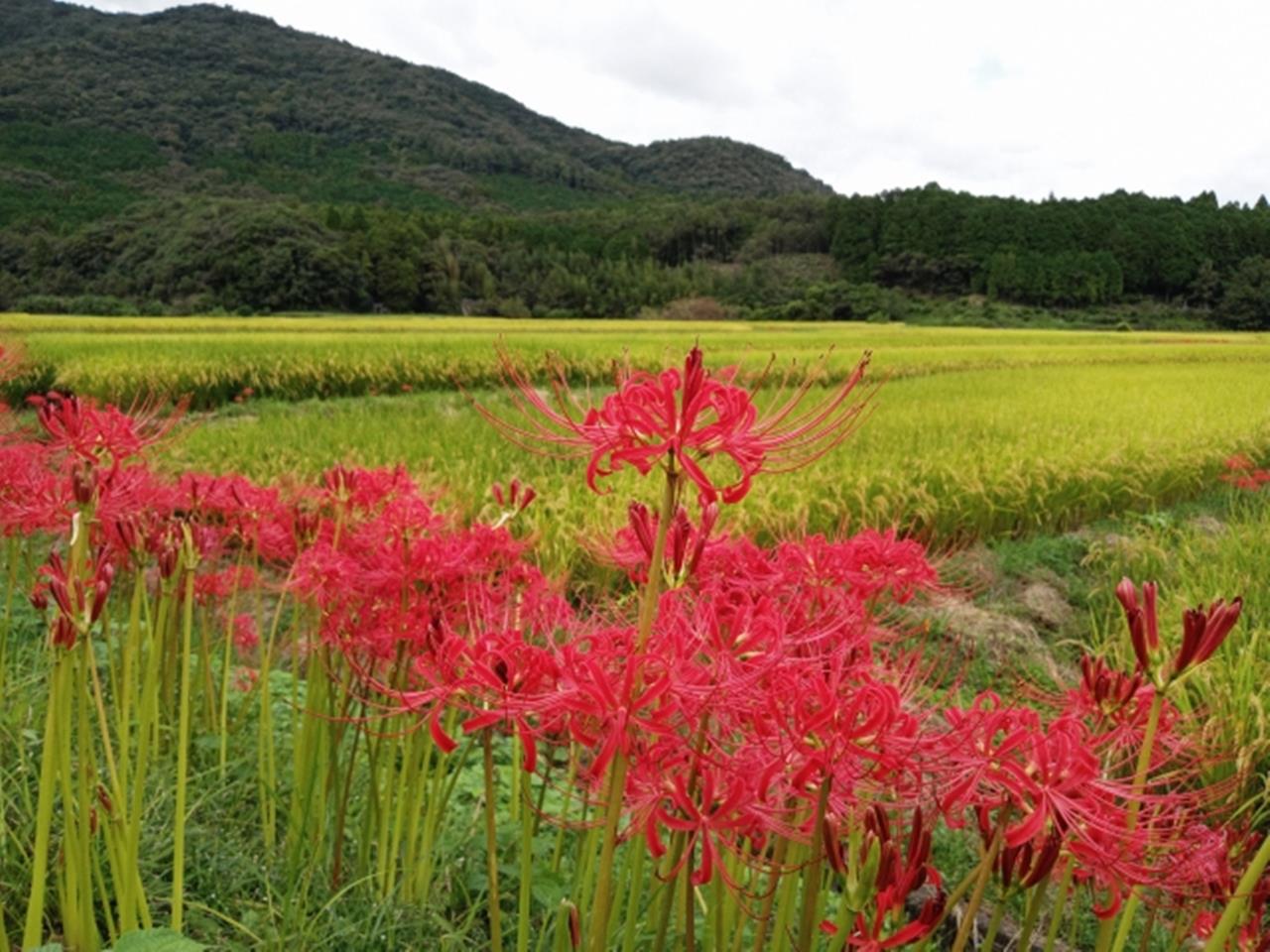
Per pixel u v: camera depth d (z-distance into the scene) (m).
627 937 2.43
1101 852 1.73
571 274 84.75
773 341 39.97
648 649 1.80
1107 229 90.19
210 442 12.27
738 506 8.02
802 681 1.81
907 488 10.21
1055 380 25.20
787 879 2.15
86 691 2.50
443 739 1.85
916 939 1.74
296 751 3.47
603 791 2.05
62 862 2.77
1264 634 5.79
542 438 1.79
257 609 3.99
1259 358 39.38
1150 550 9.05
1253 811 3.94
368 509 3.54
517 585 3.08
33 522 3.34
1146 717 2.04
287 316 59.06
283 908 2.99
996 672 5.95
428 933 3.15
